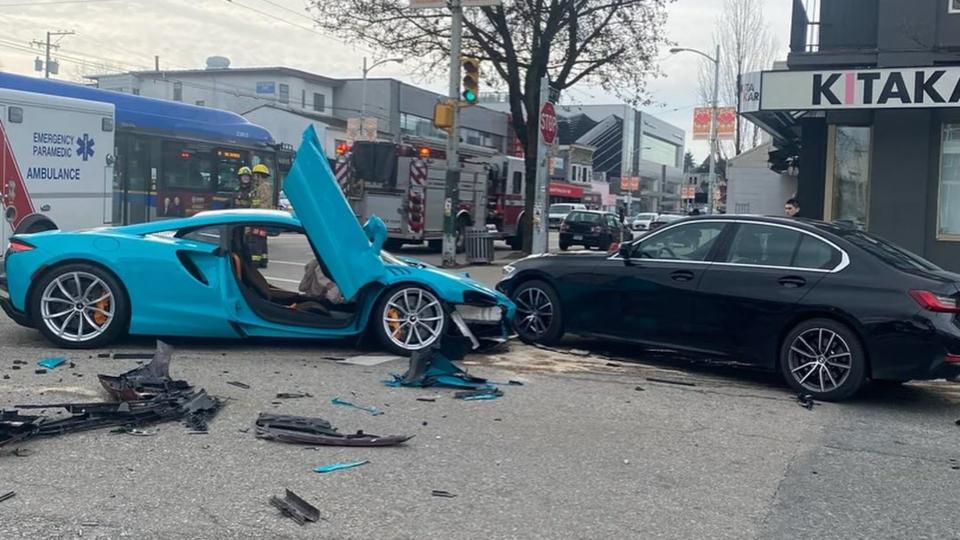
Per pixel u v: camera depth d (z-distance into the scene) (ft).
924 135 47.67
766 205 104.78
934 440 21.45
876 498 16.94
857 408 24.61
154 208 60.49
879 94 43.19
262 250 49.26
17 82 48.78
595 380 26.43
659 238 29.37
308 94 218.38
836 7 52.13
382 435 19.43
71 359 25.36
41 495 15.17
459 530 14.51
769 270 26.55
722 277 27.22
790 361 25.75
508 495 16.22
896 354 24.13
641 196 343.46
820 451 19.98
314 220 27.20
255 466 17.11
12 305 26.78
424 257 75.61
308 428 19.16
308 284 30.04
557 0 75.25
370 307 27.99
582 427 20.98
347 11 75.31
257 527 14.29
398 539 14.06
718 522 15.37
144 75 231.91
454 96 60.34
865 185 51.55
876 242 26.96
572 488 16.75
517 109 78.59
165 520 14.39
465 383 24.34
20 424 17.84
